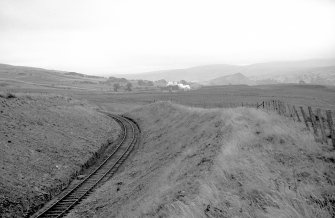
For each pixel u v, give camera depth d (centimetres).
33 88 16700
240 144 1697
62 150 2930
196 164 1717
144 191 1844
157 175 2059
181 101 8738
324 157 1372
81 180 2469
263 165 1352
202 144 2202
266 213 982
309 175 1210
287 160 1395
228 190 1212
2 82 18700
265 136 1772
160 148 3170
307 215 929
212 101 8131
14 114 3231
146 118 5844
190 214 1076
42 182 2197
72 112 4612
